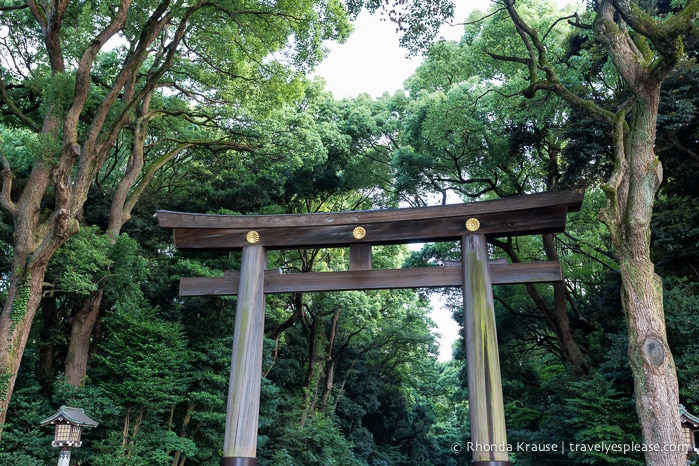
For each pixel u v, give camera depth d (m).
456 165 19.00
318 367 22.91
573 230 21.38
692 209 13.22
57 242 11.71
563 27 18.25
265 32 16.03
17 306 11.48
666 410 7.99
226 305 17.34
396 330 27.23
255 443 8.50
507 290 22.86
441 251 22.17
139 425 13.51
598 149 13.45
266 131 18.67
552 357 25.75
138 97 13.52
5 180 12.62
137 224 18.12
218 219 9.70
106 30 12.62
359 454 24.31
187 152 20.88
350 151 23.48
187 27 15.73
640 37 10.61
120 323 14.38
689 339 11.59
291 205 24.22
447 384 35.91
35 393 13.43
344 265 23.59
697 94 12.84
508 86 16.17
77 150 11.73
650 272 8.76
